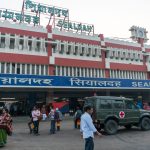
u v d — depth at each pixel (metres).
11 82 27.66
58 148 11.94
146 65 43.91
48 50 34.34
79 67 36.56
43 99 34.62
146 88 37.66
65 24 36.91
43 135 16.83
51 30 34.94
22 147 12.32
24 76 28.52
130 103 17.36
